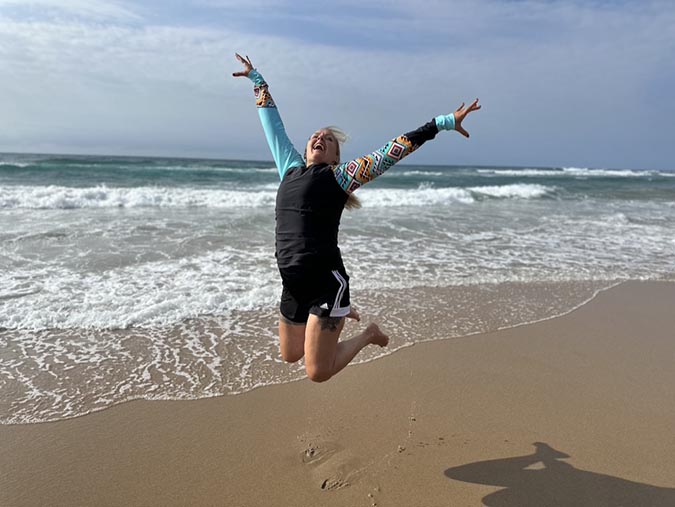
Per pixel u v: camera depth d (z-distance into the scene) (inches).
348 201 123.3
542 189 927.0
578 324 221.1
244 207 559.2
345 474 114.5
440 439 129.3
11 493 105.2
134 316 200.8
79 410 137.6
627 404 151.6
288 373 163.5
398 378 163.2
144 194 582.9
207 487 109.0
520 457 122.4
